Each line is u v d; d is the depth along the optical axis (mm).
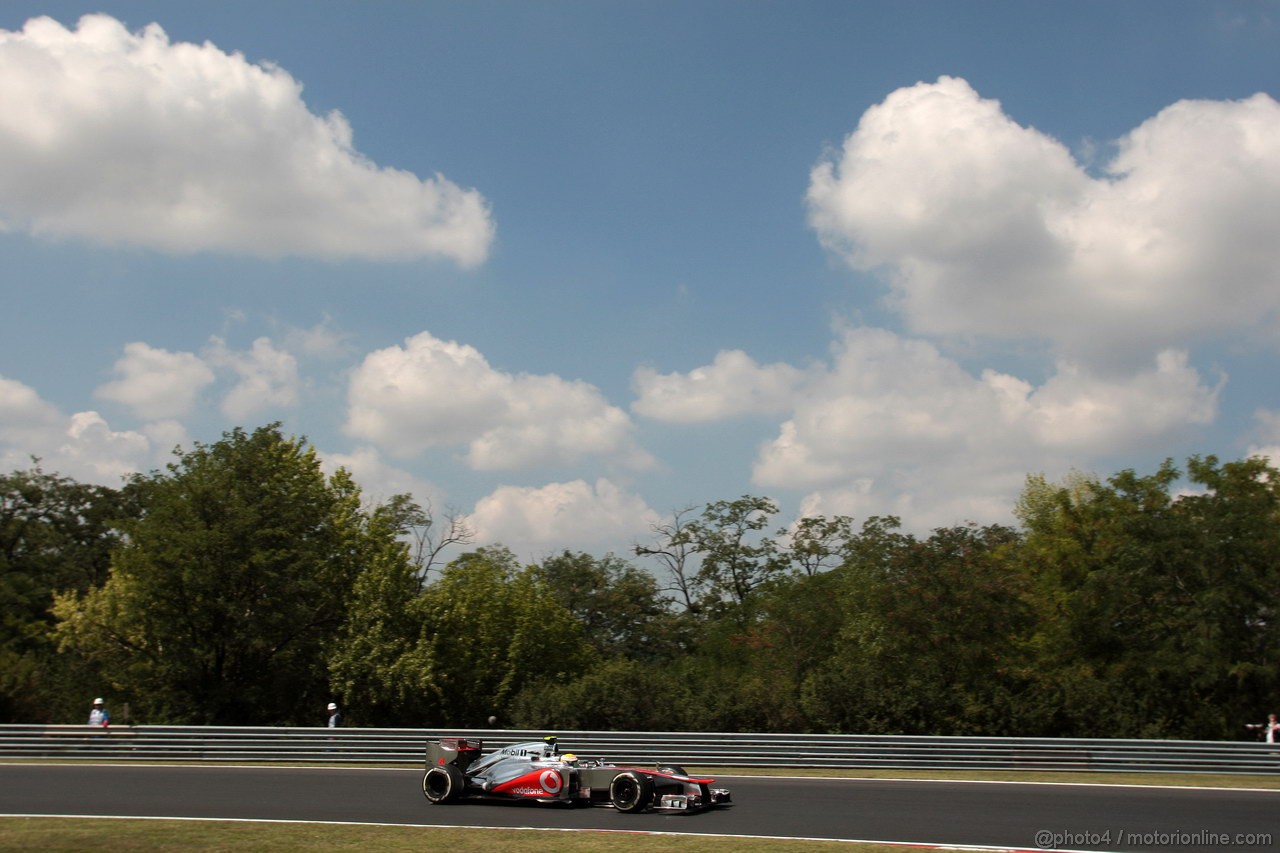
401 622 36156
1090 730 24453
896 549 35250
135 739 23375
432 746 17297
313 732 23000
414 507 53156
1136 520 34125
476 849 12180
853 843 12602
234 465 38188
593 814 15516
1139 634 33250
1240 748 20531
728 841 12734
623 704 25609
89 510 64188
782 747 22000
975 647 32875
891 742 21609
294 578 37469
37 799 17188
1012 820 14719
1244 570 31156
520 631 38469
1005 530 53375
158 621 35844
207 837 13102
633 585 64375
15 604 52781
